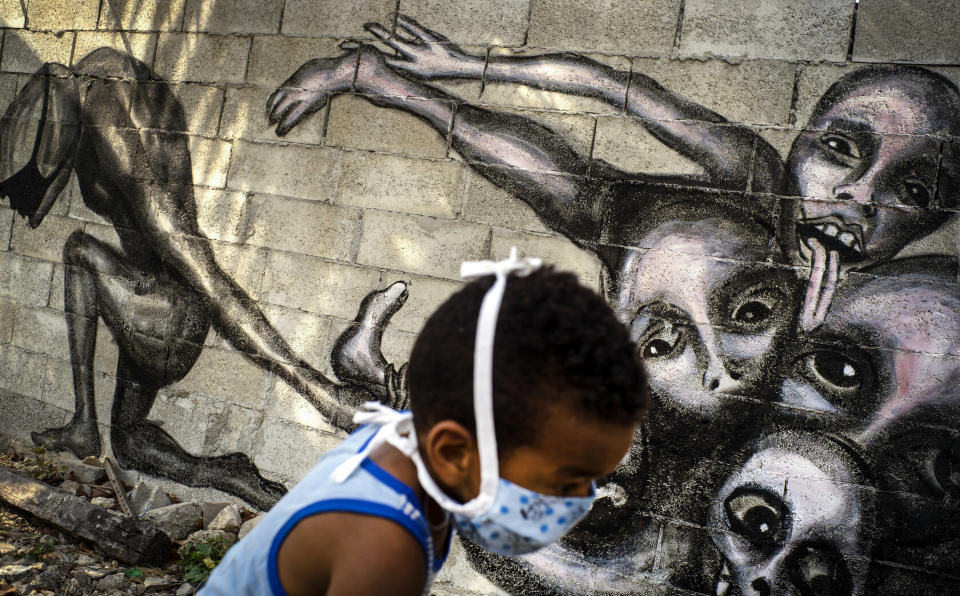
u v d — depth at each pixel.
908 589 2.64
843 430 2.75
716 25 2.99
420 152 3.40
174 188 3.92
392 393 3.39
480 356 0.75
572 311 0.75
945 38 2.72
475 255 3.29
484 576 3.17
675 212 3.01
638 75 3.09
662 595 2.92
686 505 2.92
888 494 2.68
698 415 2.93
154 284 3.95
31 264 4.32
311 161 3.60
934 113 2.72
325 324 3.54
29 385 4.28
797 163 2.87
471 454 0.79
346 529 0.80
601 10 3.15
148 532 3.26
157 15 4.02
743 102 2.95
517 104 3.26
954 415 2.62
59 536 3.34
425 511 0.86
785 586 2.78
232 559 0.94
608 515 3.02
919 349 2.68
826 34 2.86
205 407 3.78
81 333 4.15
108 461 3.99
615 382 0.73
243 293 3.72
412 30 3.44
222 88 3.82
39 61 4.35
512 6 3.28
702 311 2.95
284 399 3.61
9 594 2.84
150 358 3.94
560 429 0.74
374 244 3.46
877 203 2.76
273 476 3.61
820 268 2.81
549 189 3.19
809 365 2.81
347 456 0.91
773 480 2.82
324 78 3.59
